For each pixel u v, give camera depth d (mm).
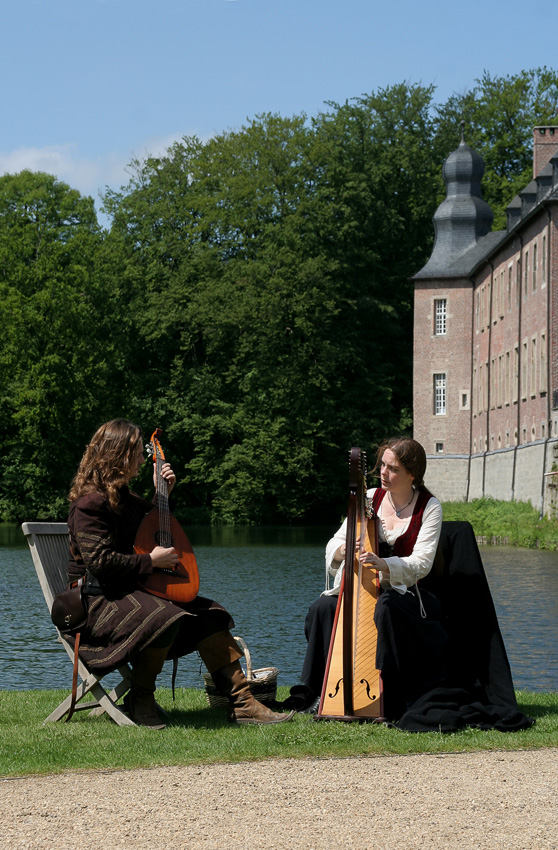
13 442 58094
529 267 53656
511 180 73812
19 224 60000
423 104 70812
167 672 12797
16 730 7152
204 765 5906
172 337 65062
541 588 22719
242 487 62000
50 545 7797
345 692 7207
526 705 8375
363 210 63750
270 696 7945
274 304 60125
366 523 7480
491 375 62812
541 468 48344
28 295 56812
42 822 4770
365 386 65062
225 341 63969
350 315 64750
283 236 61062
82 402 56188
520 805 5016
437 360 67812
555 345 48375
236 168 65312
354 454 7164
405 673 7344
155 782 5484
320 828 4645
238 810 4941
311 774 5660
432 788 5340
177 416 63719
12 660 13891
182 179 66938
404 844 4426
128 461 7477
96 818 4824
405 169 67875
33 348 55688
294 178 63219
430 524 7633
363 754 6188
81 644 7375
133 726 7234
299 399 62375
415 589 7527
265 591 23547
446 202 68938
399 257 69812
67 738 6793
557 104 74688
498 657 7527
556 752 6254
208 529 58188
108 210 67938
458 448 67625
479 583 7680
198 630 7430
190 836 4543
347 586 7121
